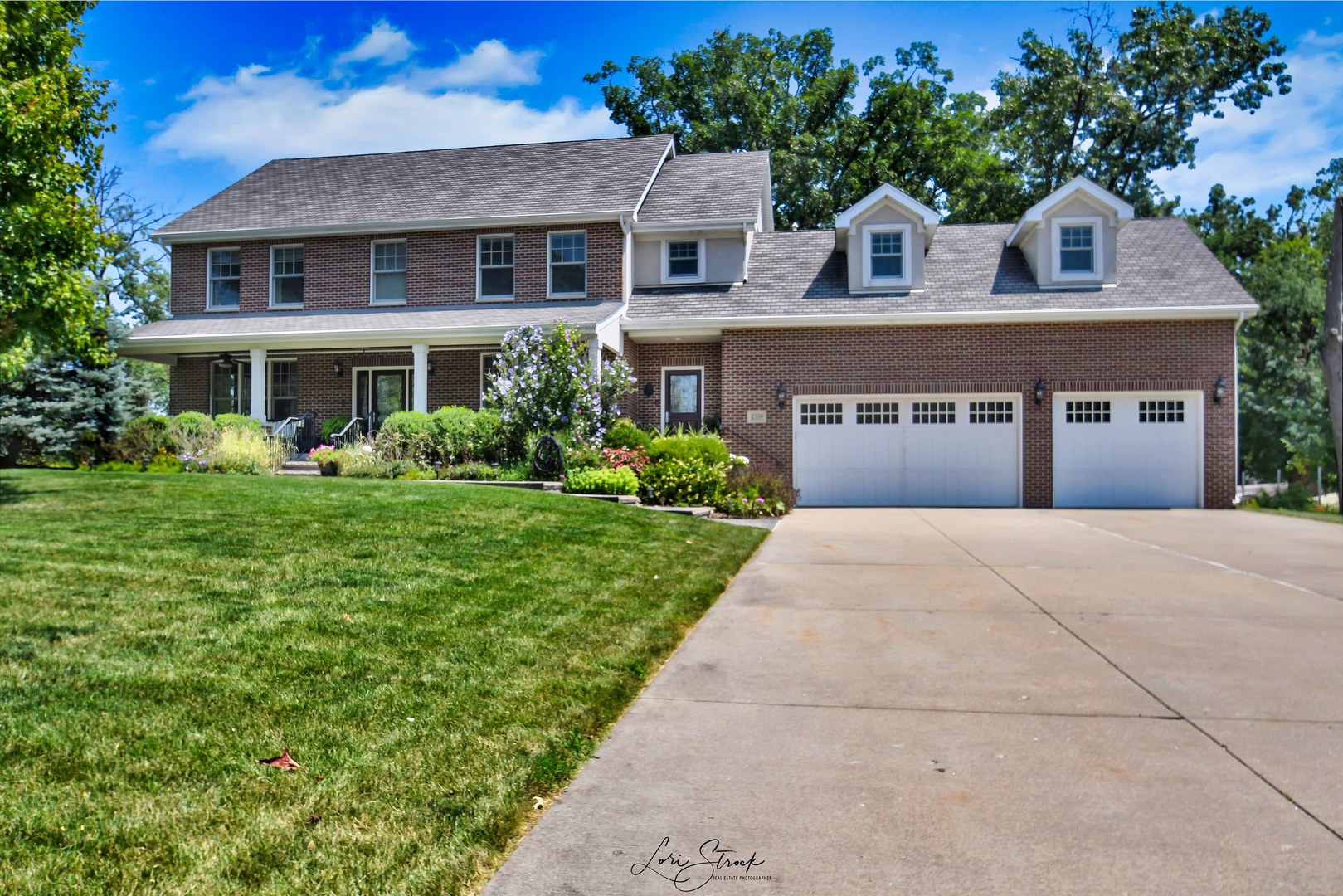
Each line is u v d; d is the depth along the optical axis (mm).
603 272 20438
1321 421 29219
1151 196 35031
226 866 2930
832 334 19094
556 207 20781
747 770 4121
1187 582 8977
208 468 16281
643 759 4250
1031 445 18516
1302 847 3352
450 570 7500
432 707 4480
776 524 14312
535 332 16828
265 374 21281
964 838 3438
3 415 18266
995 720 4828
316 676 4750
